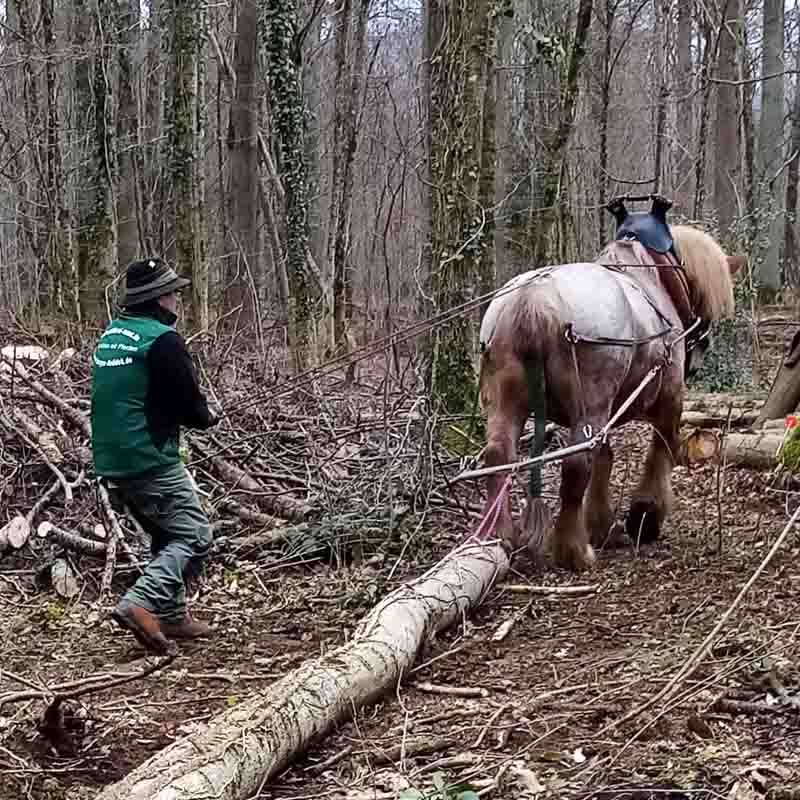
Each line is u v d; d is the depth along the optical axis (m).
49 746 5.02
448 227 10.03
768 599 6.71
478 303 7.83
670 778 4.40
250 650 6.39
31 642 6.62
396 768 4.72
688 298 8.10
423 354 10.02
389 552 7.86
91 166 18.41
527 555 7.49
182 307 17.19
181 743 4.47
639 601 6.88
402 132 27.20
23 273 23.59
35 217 19.27
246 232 20.52
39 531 7.70
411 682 5.70
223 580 7.62
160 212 22.17
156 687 5.85
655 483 8.15
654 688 5.34
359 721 5.21
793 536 8.12
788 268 29.91
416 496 8.06
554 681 5.63
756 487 9.75
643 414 8.11
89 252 18.41
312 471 9.00
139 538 7.98
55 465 8.54
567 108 12.38
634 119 28.38
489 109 10.14
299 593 7.36
